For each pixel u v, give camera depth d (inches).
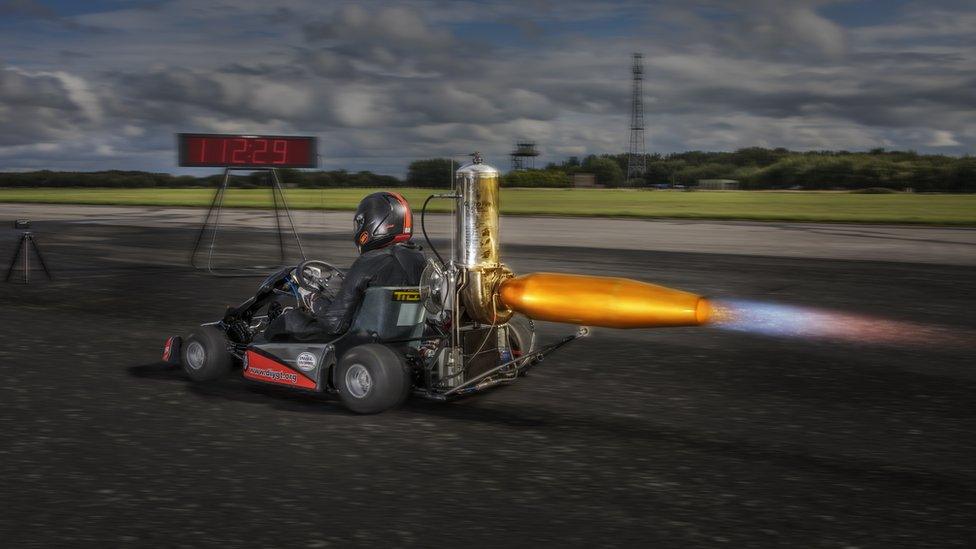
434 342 228.5
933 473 178.2
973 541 143.7
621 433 206.1
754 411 228.2
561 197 2861.7
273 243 783.7
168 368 272.5
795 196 3161.9
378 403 213.5
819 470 179.6
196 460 182.1
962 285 507.8
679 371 277.0
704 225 1131.9
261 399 233.9
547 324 368.2
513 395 242.5
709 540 143.0
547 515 153.3
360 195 2461.9
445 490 165.5
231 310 259.4
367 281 222.7
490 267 224.5
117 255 672.4
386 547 138.9
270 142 579.5
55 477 170.7
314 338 230.8
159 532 144.3
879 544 142.3
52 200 1958.7
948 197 2979.8
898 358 299.9
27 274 515.8
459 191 222.8
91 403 228.5
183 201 1908.2
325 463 181.0
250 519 150.1
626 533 145.5
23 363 278.8
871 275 557.0
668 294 213.6
